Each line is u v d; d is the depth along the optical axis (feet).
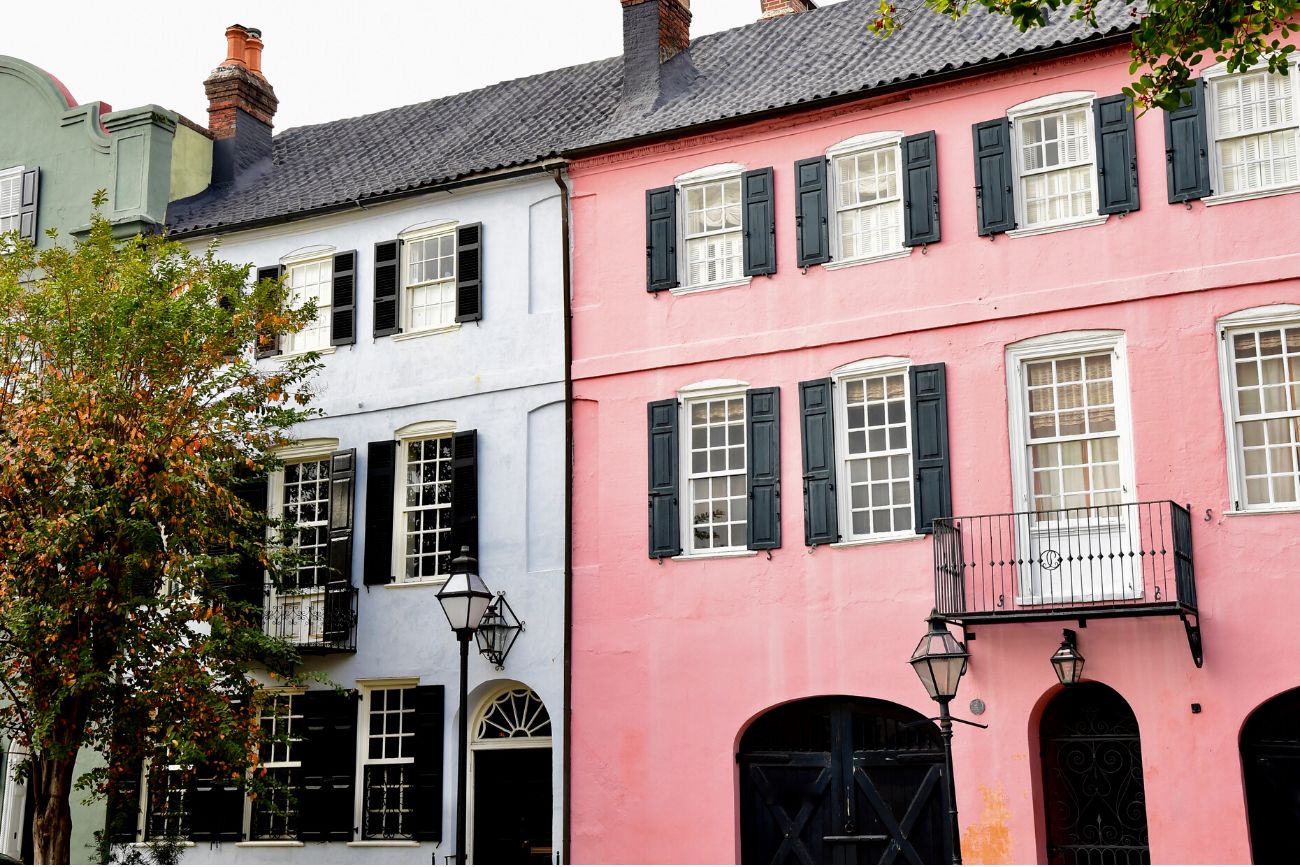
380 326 74.28
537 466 69.21
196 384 65.41
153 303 62.69
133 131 81.97
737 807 62.13
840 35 72.49
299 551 73.92
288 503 75.25
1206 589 55.62
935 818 58.95
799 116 66.13
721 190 67.92
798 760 61.98
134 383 63.67
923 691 59.21
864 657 60.64
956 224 62.28
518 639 67.82
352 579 72.13
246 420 69.56
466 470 70.38
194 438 61.62
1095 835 57.26
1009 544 58.80
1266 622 54.49
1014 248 61.05
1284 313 56.08
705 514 65.51
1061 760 58.39
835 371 63.41
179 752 61.05
